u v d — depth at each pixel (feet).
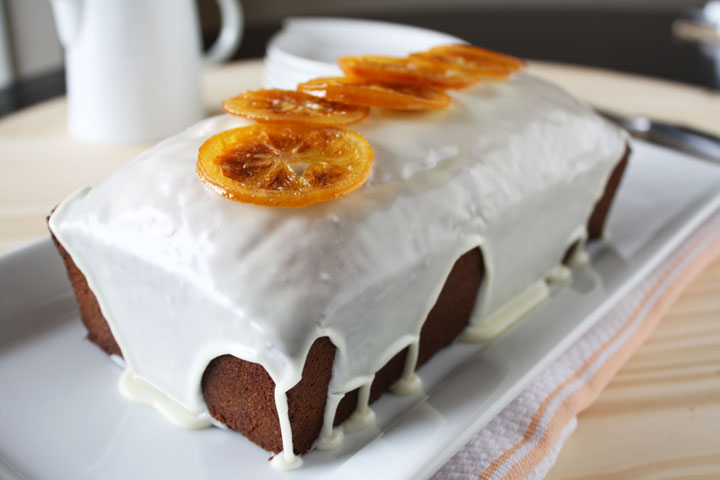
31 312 1.23
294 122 1.12
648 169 1.68
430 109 1.25
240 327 0.99
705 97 2.19
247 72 2.25
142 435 1.09
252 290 0.99
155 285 1.05
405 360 1.18
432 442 1.03
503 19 4.00
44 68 2.82
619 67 3.23
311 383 1.05
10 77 2.72
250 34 3.45
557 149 1.33
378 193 1.09
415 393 1.18
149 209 1.06
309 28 2.02
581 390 1.16
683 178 1.65
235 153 1.07
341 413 1.11
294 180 1.04
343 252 1.03
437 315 1.22
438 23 3.85
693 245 1.49
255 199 1.01
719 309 1.37
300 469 1.06
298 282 1.00
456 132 1.22
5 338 1.20
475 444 1.08
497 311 1.31
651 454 1.09
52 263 1.24
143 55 1.70
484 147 1.23
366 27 2.02
